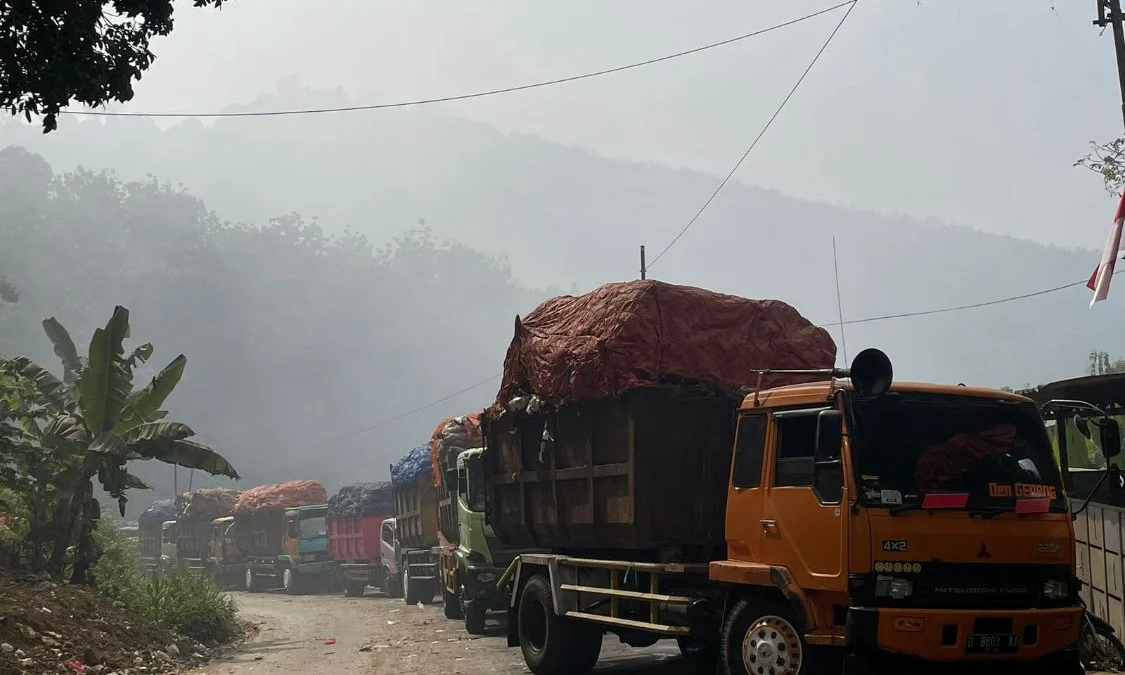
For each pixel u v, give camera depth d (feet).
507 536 43.06
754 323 33.27
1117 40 59.41
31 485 53.83
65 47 32.30
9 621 39.14
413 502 80.23
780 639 26.25
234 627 61.46
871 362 24.76
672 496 32.12
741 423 28.89
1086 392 42.60
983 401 26.45
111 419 53.88
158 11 34.30
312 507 113.91
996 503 24.99
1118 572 34.68
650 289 32.53
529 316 39.96
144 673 41.47
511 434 41.27
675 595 30.86
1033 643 24.21
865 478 24.57
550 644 36.83
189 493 147.74
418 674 39.01
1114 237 42.91
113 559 67.36
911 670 23.65
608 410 33.50
